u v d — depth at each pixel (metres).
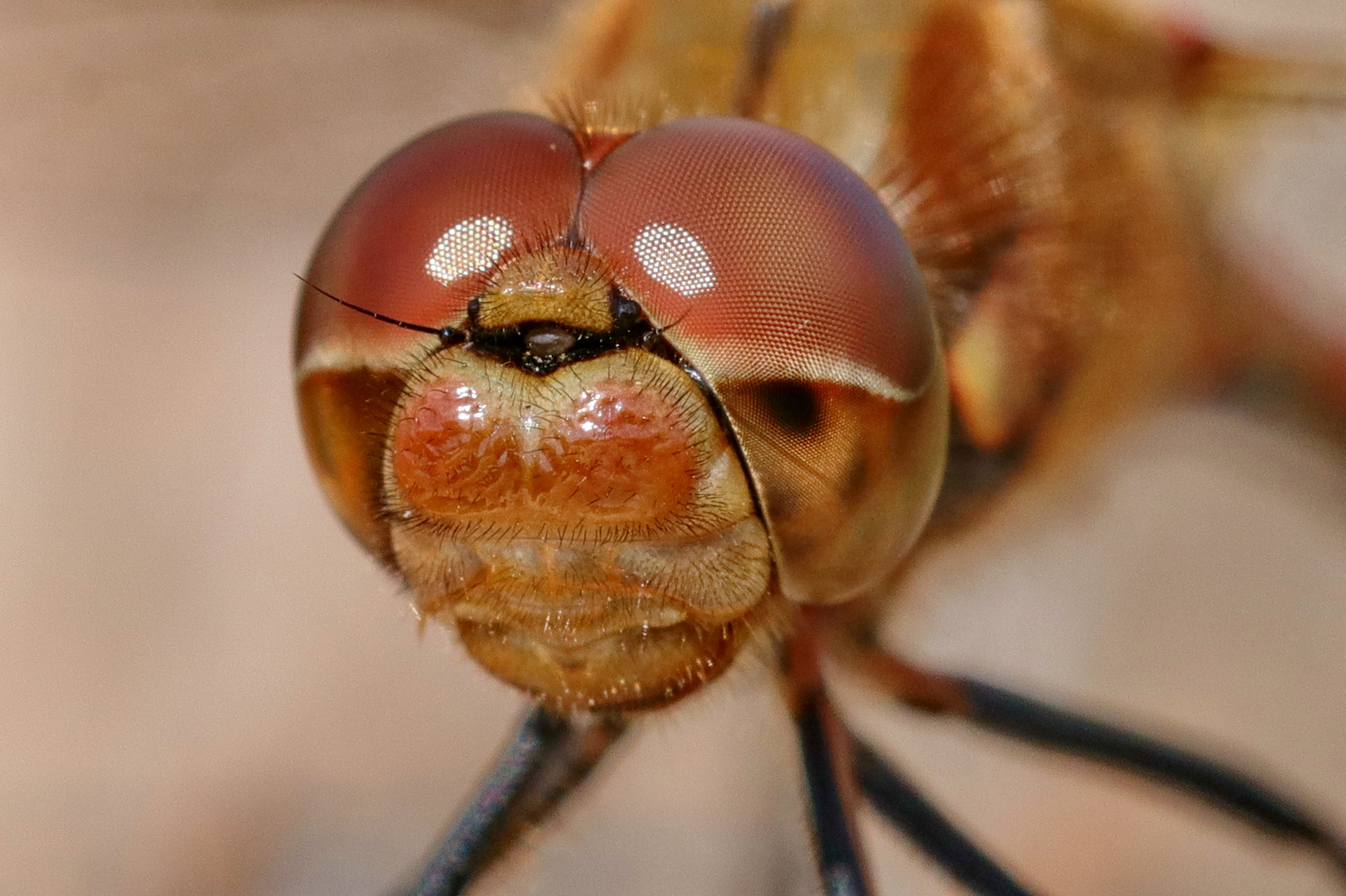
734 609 0.06
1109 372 0.07
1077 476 0.07
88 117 0.07
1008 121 0.06
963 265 0.06
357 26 0.07
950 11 0.06
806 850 0.06
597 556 0.06
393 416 0.06
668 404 0.06
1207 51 0.07
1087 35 0.07
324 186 0.07
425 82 0.07
